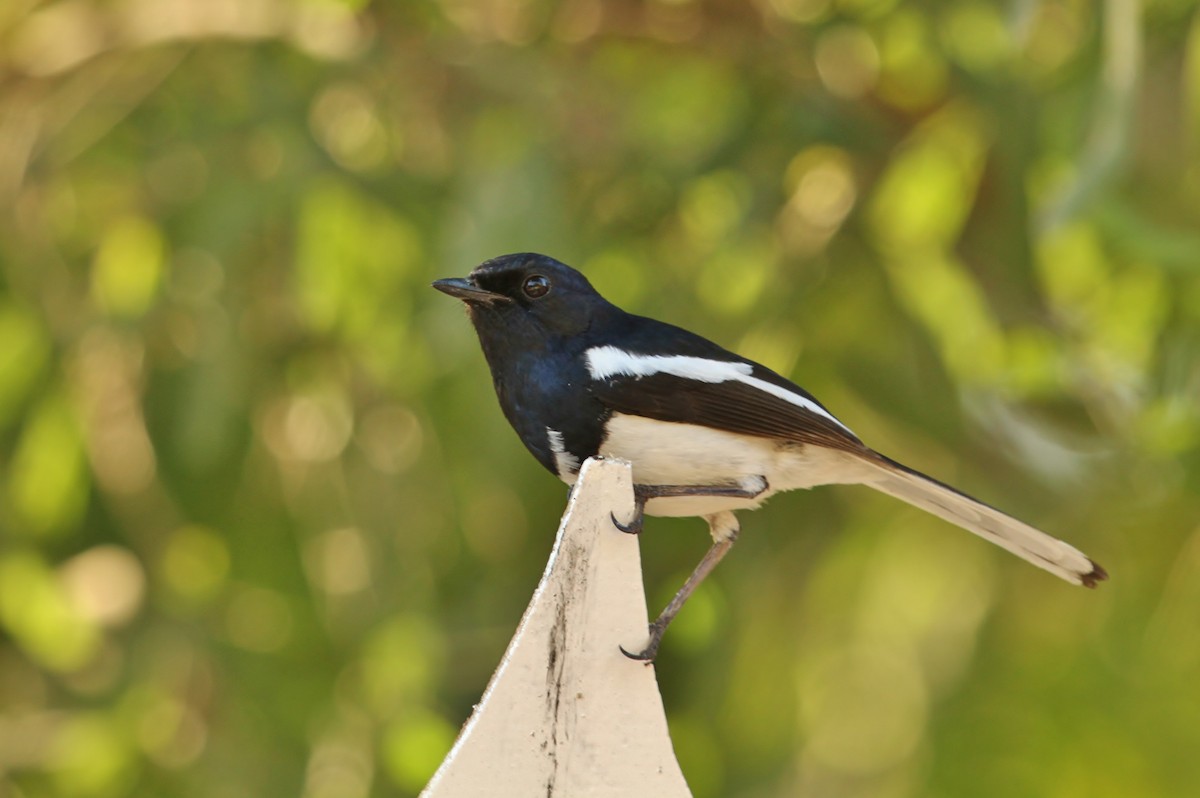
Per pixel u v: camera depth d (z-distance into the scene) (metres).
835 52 11.44
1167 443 10.34
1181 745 11.30
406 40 11.34
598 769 5.41
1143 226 9.55
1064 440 10.91
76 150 11.52
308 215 11.18
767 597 11.98
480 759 5.38
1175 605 11.09
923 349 11.09
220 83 11.55
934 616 12.77
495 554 11.93
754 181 11.15
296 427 11.99
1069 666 11.65
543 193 10.42
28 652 12.02
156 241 11.66
